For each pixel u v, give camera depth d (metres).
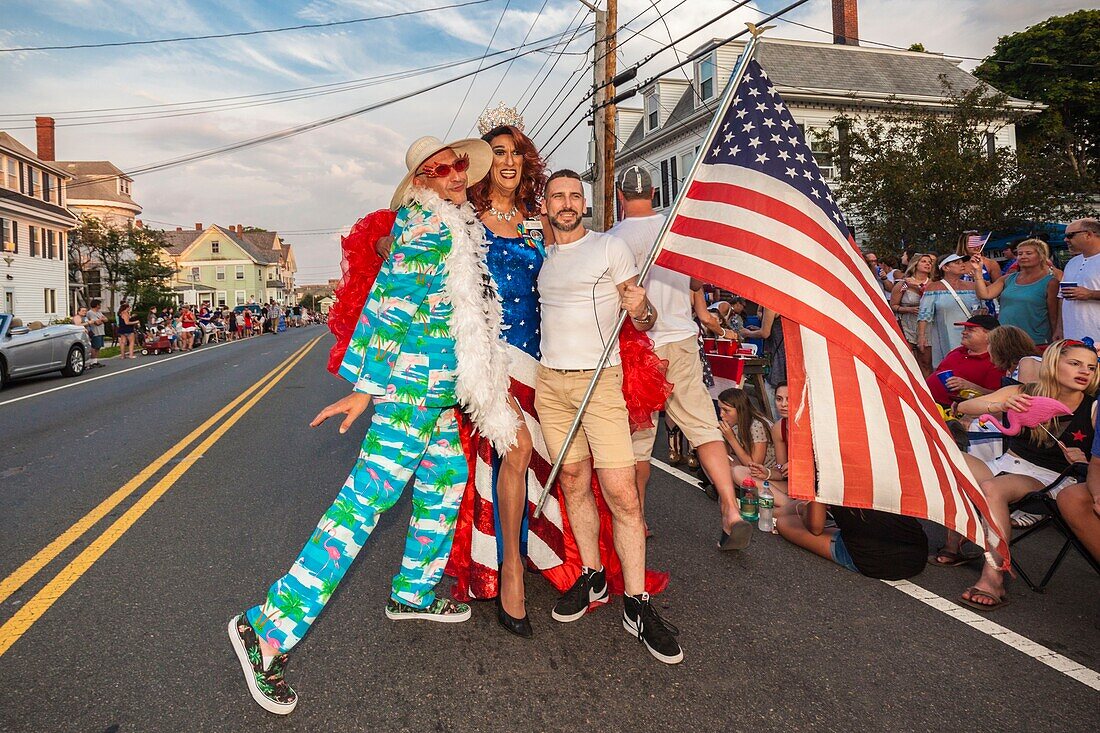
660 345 3.39
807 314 2.95
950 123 18.03
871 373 3.01
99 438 6.96
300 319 69.38
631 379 2.85
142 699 2.31
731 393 4.54
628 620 2.77
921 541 3.38
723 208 3.15
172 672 2.48
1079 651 2.67
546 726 2.18
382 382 2.37
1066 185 16.88
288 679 2.46
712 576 3.46
